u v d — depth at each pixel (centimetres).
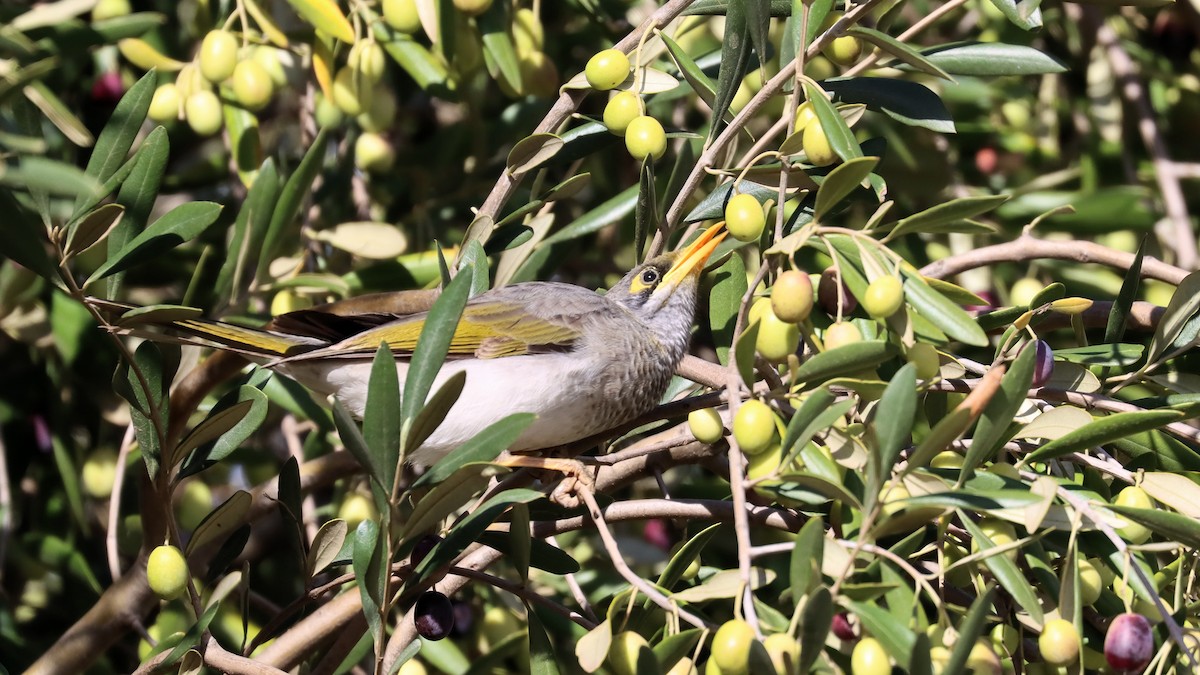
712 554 482
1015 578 258
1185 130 580
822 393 250
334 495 489
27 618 477
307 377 381
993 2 341
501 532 326
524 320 393
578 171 546
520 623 444
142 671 311
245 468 530
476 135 528
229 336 365
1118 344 343
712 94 353
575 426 391
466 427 384
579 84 378
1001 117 565
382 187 541
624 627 271
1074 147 570
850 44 343
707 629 255
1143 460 339
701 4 383
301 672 328
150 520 377
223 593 317
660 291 411
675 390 435
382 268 462
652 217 367
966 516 264
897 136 507
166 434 320
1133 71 541
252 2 434
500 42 443
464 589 470
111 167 330
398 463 264
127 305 319
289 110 607
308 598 338
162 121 439
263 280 434
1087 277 525
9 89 303
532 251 446
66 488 461
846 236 284
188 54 534
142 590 387
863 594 248
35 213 375
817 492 271
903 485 268
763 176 344
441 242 529
